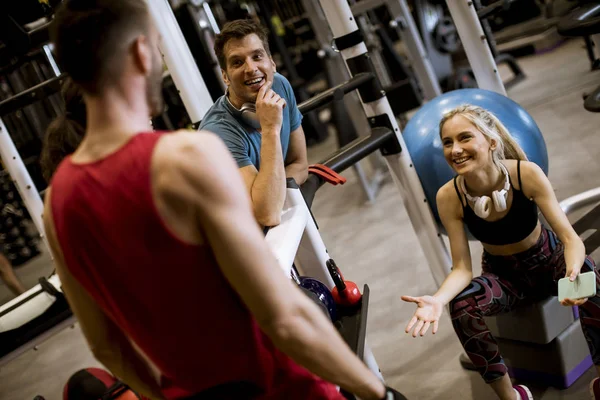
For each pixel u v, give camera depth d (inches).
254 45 79.1
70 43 35.8
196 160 35.8
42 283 107.3
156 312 38.7
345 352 39.0
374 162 212.2
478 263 133.0
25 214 264.7
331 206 209.0
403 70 228.5
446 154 86.1
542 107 211.2
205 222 36.2
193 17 189.9
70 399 88.7
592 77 219.9
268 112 73.7
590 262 83.0
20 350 104.0
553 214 83.7
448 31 245.1
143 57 37.7
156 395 45.8
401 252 155.3
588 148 167.5
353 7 187.8
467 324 84.9
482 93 107.2
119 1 36.6
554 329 90.5
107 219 36.4
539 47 286.8
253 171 78.0
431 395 101.4
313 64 309.1
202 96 105.3
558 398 91.8
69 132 56.1
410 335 119.5
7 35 117.6
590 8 118.7
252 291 36.8
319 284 64.9
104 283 38.6
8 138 133.3
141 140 36.4
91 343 44.1
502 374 85.2
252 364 41.3
